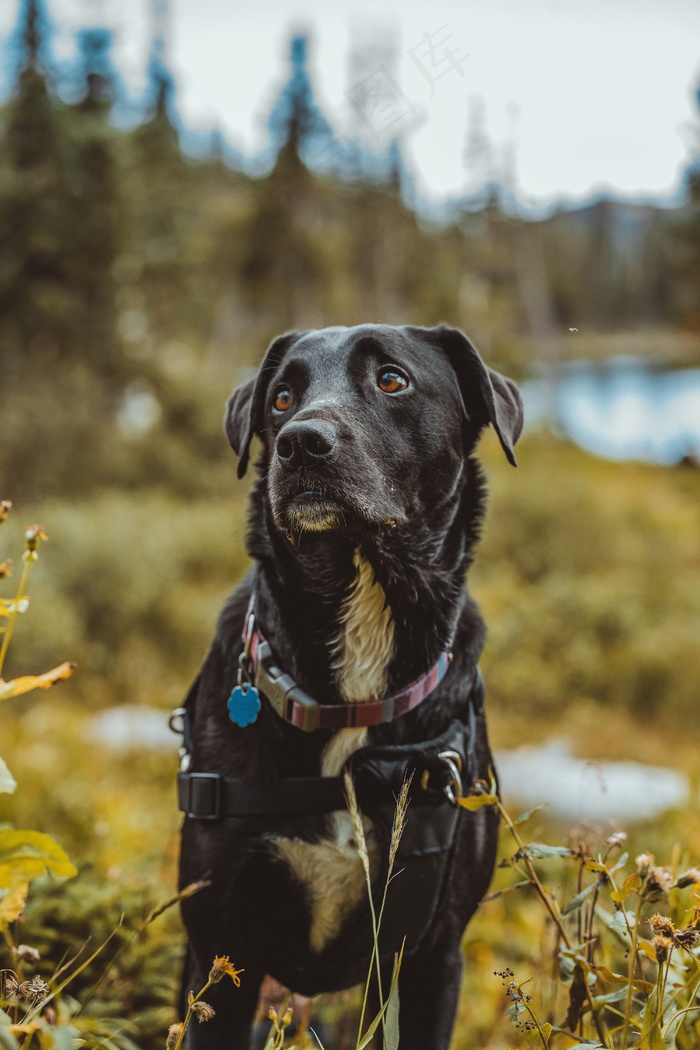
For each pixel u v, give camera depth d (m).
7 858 1.61
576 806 5.91
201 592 12.22
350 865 2.11
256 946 2.18
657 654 10.59
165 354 30.09
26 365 22.75
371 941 2.14
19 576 9.90
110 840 4.06
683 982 1.77
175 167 38.12
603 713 9.75
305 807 2.07
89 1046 1.67
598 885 1.86
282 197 33.88
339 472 2.17
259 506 2.38
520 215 43.69
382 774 2.06
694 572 15.75
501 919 3.72
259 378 2.58
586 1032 1.99
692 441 32.31
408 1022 2.21
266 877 2.12
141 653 10.02
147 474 19.03
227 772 2.12
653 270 27.53
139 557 11.30
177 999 2.38
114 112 28.03
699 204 24.52
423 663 2.21
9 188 24.66
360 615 2.21
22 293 24.39
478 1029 2.95
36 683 1.64
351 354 2.38
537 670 10.30
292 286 34.72
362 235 40.84
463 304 43.19
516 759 7.57
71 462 18.34
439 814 2.11
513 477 16.34
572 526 14.56
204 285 36.81
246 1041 2.18
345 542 2.21
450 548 2.40
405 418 2.37
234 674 2.21
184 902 2.17
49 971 2.45
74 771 5.92
